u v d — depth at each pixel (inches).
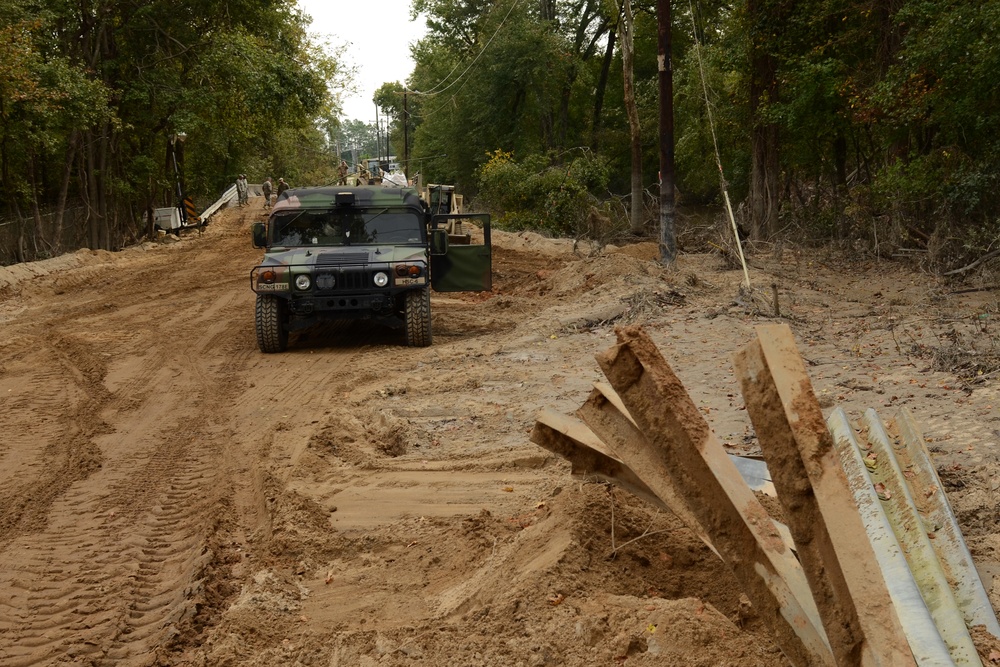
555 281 650.2
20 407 375.6
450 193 737.0
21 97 850.8
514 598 163.2
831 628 105.6
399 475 266.4
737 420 287.7
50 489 272.4
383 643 159.2
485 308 596.4
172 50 1175.0
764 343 123.7
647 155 1766.7
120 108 1163.9
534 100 1782.7
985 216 636.7
